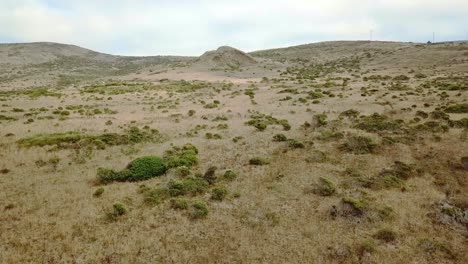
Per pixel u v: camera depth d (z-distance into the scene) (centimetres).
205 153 3075
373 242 1705
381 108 4541
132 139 3481
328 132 3416
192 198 2238
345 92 6228
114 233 1822
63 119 4466
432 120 3688
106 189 2367
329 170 2575
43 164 2803
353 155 2836
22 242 1727
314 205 2092
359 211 1939
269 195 2233
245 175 2547
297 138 3369
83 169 2730
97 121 4394
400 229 1822
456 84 6050
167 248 1694
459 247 1683
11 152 3038
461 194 2184
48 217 1980
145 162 2647
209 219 1964
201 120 4506
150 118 4662
